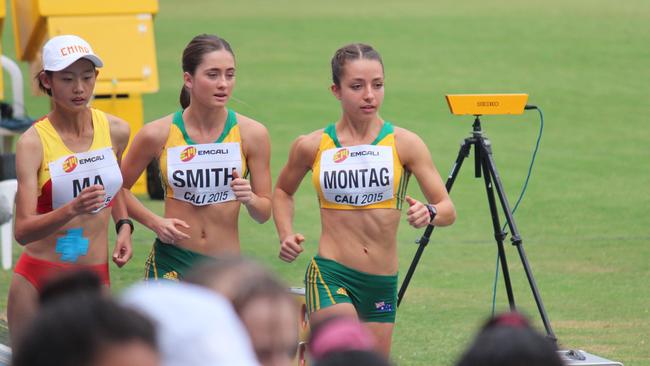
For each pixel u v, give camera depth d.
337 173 18.78
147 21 40.91
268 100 59.16
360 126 18.91
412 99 59.16
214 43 19.02
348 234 18.78
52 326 6.41
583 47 70.56
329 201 18.91
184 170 19.30
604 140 50.69
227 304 7.43
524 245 34.41
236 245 19.72
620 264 32.03
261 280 7.93
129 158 19.55
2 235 31.67
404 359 23.38
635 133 52.09
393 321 19.23
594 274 30.98
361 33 77.19
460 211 38.94
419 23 79.81
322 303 18.58
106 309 6.53
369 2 90.62
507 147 49.25
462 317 26.86
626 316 26.88
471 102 21.91
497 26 77.69
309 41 75.19
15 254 33.56
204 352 6.95
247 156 19.70
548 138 51.16
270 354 7.91
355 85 18.52
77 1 40.31
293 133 52.12
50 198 18.52
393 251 19.00
